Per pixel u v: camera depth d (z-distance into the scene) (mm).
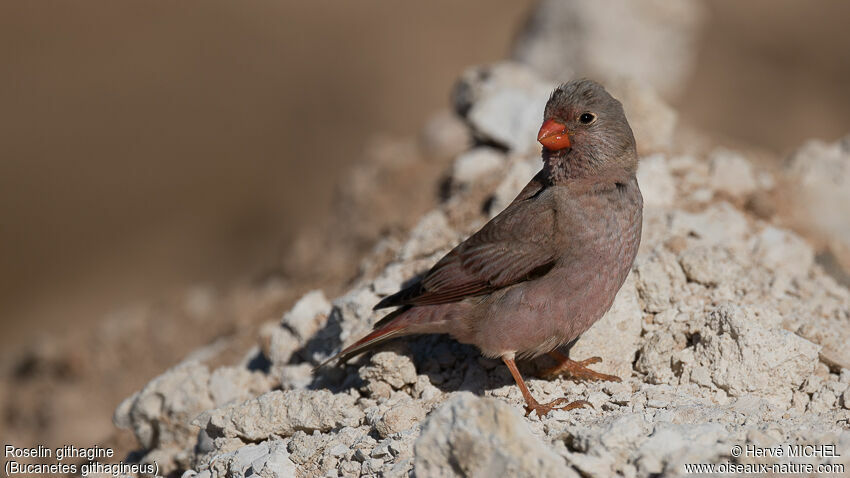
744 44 38000
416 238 11750
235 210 34781
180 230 33875
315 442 8352
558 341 8680
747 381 8375
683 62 21750
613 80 13273
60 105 36406
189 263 32781
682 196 12023
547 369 9078
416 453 6684
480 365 9312
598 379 8914
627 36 20953
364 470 7656
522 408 8555
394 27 39875
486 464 6449
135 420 10508
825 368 8836
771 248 11078
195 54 38594
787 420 7754
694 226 11000
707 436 7000
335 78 38656
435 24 40625
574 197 8516
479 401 6582
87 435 14430
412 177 17203
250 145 36500
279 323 11289
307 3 40188
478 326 8703
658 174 11953
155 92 37344
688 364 8656
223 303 16984
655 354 8891
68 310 30656
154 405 10422
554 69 21312
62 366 16391
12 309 31156
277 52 38906
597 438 6973
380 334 8867
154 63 38062
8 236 33031
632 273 9570
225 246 33594
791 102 36406
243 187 35438
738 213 11688
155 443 10523
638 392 8531
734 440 7012
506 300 8555
